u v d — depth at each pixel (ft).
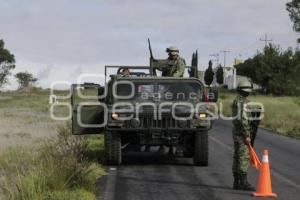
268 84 312.29
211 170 43.32
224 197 32.58
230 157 51.85
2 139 59.88
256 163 34.27
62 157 37.52
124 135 45.27
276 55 316.60
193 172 42.19
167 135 44.37
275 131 85.25
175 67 49.39
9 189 29.40
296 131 80.79
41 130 71.56
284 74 305.32
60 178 32.12
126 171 42.39
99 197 32.14
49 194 29.27
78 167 34.83
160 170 43.09
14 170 37.65
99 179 38.50
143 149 46.09
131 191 34.17
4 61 427.33
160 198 32.09
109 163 44.98
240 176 34.88
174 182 37.63
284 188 35.88
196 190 34.76
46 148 43.73
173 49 49.49
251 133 35.17
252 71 337.52
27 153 45.75
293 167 46.01
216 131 82.17
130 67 49.67
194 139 45.60
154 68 50.06
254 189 34.73
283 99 217.56
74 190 31.58
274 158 52.19
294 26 349.61
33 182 29.96
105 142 44.70
